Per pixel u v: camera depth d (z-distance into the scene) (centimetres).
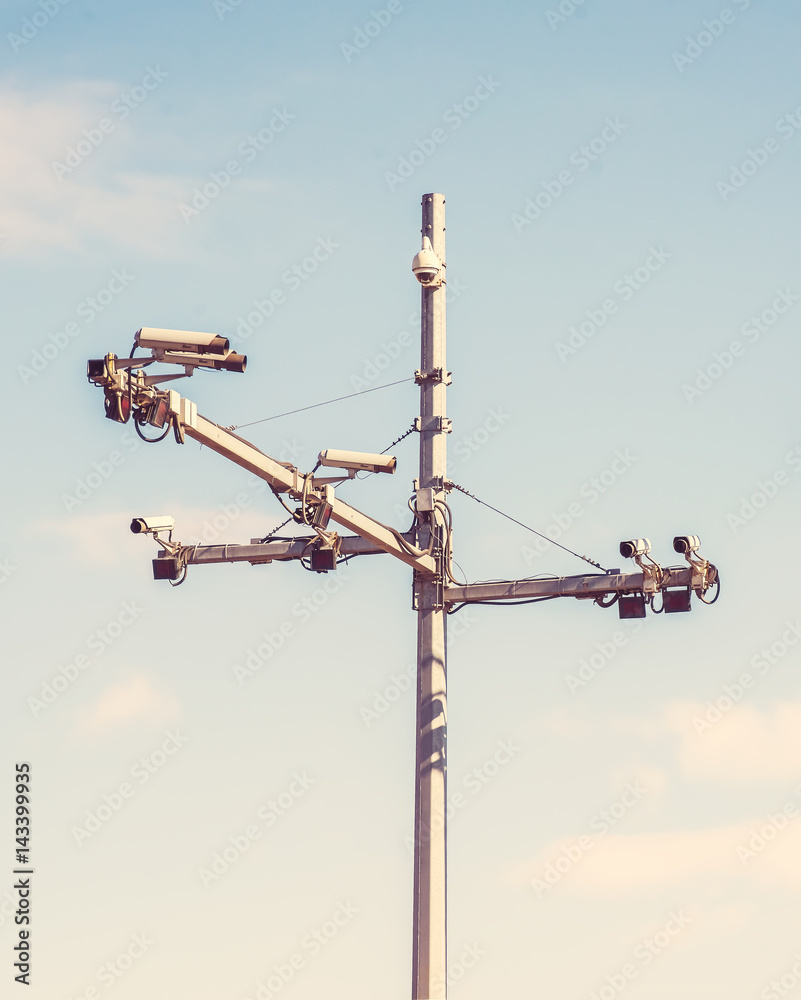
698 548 4338
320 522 3859
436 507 4538
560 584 4438
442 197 4794
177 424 3262
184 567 4559
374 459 4091
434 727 4462
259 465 3628
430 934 4328
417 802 4431
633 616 4406
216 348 3206
